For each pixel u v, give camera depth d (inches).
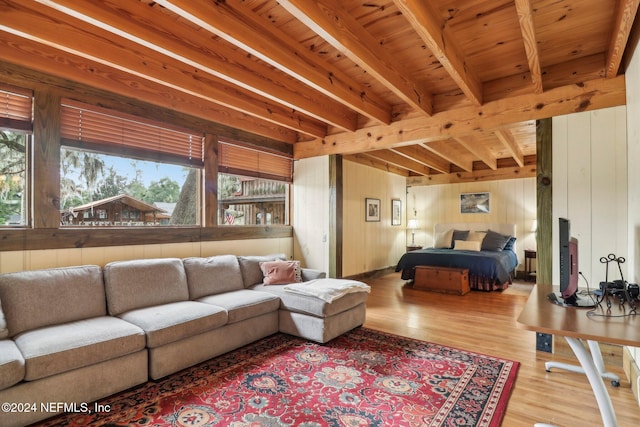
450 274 211.6
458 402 82.6
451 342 123.6
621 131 111.3
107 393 82.3
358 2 88.7
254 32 94.7
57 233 106.0
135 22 88.5
